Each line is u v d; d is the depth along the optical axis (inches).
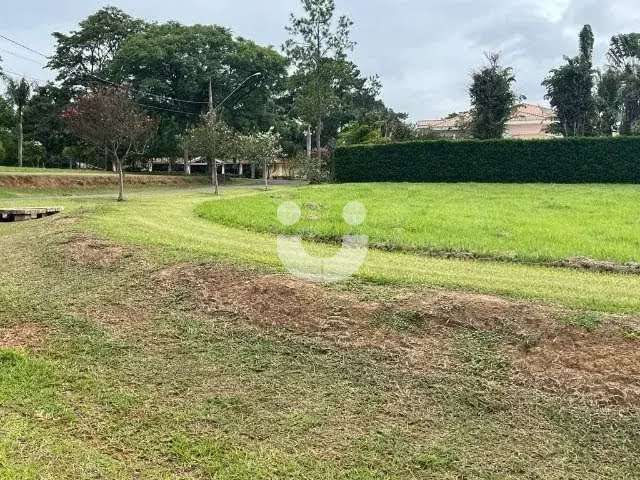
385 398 153.0
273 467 129.1
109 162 1932.8
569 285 218.7
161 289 230.5
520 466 126.8
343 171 1120.8
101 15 2070.6
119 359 181.6
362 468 128.0
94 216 407.2
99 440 141.1
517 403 146.6
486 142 1047.0
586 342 162.9
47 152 2166.6
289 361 173.6
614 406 141.8
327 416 147.1
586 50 1439.5
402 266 252.8
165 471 129.2
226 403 154.8
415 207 510.6
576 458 128.7
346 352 174.4
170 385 165.0
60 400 159.2
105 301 226.4
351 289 210.1
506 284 217.5
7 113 1926.7
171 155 1943.9
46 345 193.5
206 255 265.3
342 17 1680.6
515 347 166.1
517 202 563.8
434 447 133.7
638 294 204.2
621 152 989.2
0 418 150.0
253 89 1840.6
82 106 796.6
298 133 2203.5
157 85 1710.1
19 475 126.0
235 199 606.2
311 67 1686.8
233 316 202.7
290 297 206.5
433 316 184.2
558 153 1016.2
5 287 251.4
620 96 1457.9
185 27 1844.2
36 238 339.9
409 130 1494.8
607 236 341.7
